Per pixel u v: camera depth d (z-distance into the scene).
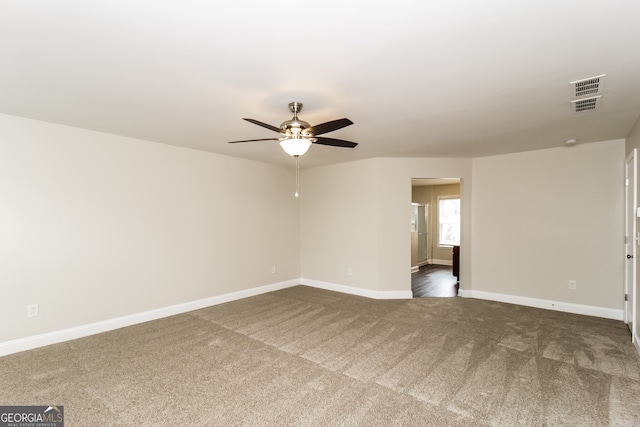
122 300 3.63
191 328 3.56
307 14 1.45
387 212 4.92
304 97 2.45
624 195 3.79
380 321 3.80
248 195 5.04
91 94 2.40
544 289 4.35
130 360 2.75
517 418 1.95
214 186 4.56
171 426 1.88
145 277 3.83
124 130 3.39
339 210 5.39
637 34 1.61
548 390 2.26
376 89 2.31
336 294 5.16
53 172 3.15
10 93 2.38
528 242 4.47
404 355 2.85
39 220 3.07
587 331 3.42
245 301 4.72
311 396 2.20
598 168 3.96
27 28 1.55
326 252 5.58
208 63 1.92
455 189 8.30
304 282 5.92
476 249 4.91
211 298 4.51
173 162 4.10
